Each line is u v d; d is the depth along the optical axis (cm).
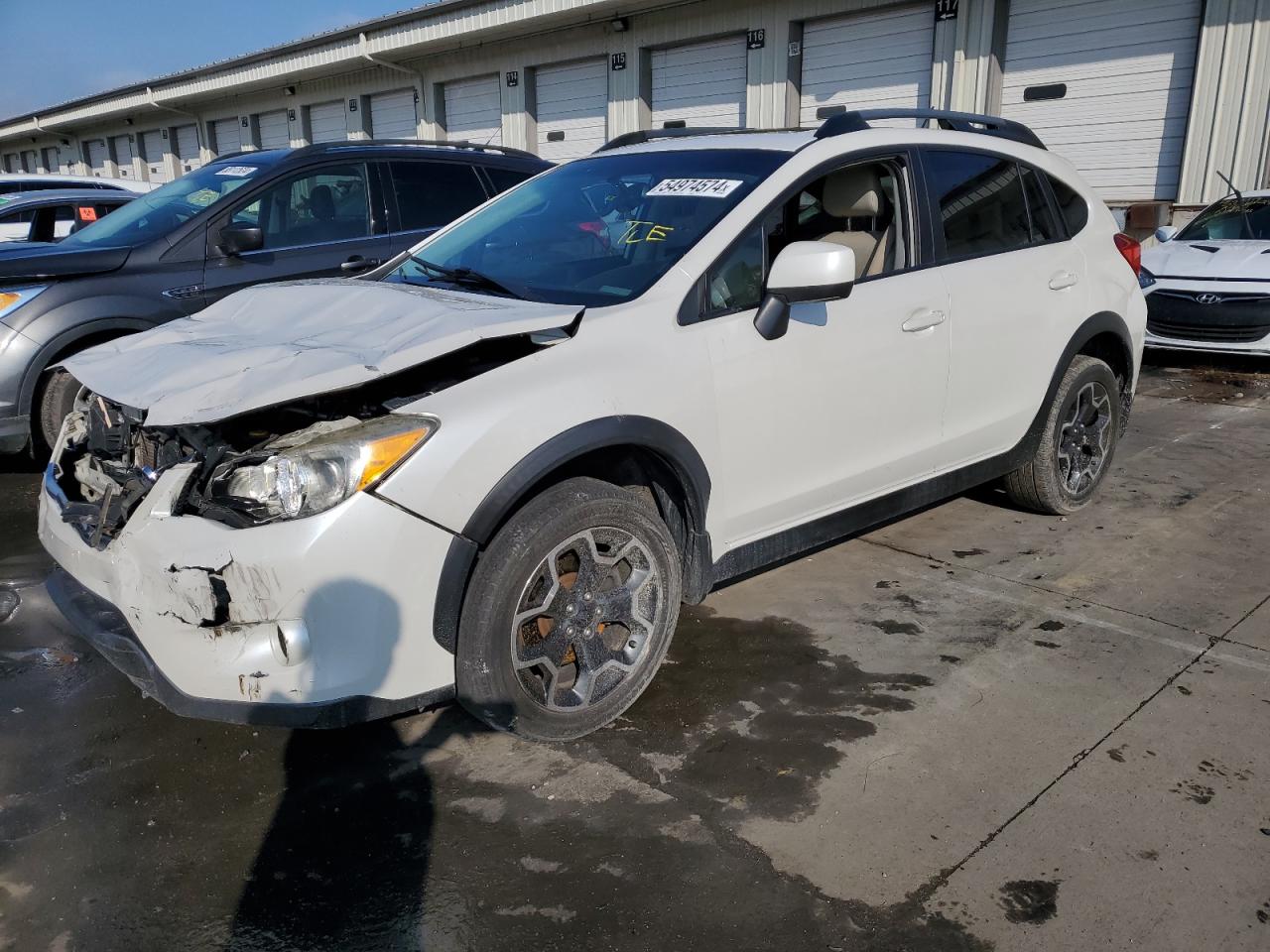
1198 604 374
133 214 600
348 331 284
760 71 1298
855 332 337
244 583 232
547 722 275
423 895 227
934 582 399
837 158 349
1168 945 208
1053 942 210
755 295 319
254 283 562
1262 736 285
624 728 294
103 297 514
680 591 301
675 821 251
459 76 1716
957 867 232
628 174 370
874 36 1198
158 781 271
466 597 257
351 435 240
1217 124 973
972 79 1120
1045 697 308
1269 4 924
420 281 351
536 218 368
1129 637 348
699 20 1343
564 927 216
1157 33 1008
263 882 232
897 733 289
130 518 254
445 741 289
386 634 242
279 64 1995
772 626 360
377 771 275
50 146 3384
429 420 245
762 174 336
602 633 288
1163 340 806
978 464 411
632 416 275
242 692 237
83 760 281
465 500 247
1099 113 1064
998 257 400
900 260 369
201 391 248
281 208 582
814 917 218
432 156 645
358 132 1994
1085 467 472
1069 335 430
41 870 236
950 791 261
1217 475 535
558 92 1573
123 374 279
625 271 313
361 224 610
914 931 213
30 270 503
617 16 1412
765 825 249
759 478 319
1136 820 248
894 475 370
